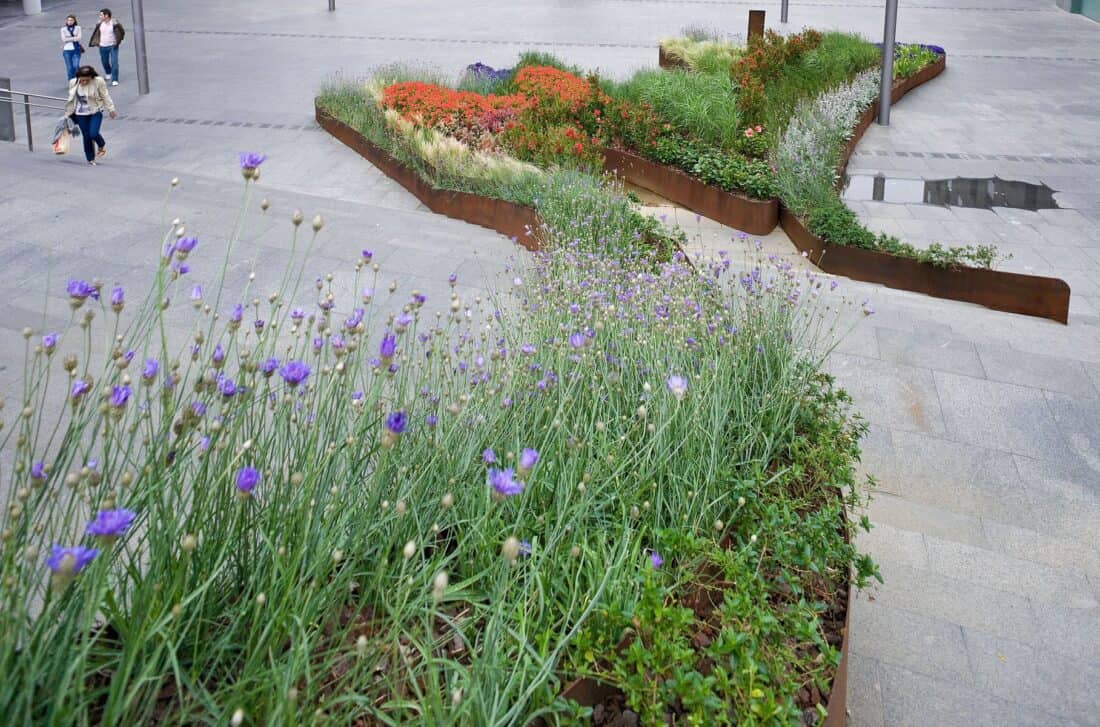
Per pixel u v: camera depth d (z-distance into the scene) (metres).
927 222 12.26
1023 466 5.76
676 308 4.70
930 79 21.05
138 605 2.21
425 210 11.37
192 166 12.83
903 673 4.00
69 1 28.36
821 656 2.73
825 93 16.95
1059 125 17.38
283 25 25.48
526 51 21.91
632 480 3.41
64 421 5.20
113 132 14.39
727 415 3.94
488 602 2.78
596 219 8.93
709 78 15.45
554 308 4.77
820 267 10.20
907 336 7.60
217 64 19.95
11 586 1.88
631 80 16.33
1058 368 7.16
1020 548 4.96
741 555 2.99
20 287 7.27
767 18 27.80
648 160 13.06
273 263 8.20
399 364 3.59
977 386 6.78
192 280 7.60
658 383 3.94
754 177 11.84
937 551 4.89
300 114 15.95
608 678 2.48
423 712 2.07
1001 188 13.80
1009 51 24.22
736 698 2.44
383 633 2.58
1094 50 24.45
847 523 3.70
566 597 2.76
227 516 2.55
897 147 15.95
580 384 3.84
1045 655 4.15
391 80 16.39
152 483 2.46
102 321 6.64
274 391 3.25
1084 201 13.23
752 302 5.43
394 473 3.01
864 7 30.48
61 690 1.78
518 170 10.59
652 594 2.60
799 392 4.36
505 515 3.11
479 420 3.30
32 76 18.06
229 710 2.08
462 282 8.02
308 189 12.18
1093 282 10.27
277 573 2.46
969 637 4.25
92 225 8.93
